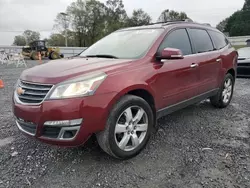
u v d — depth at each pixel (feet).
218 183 7.99
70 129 8.19
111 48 12.49
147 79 10.05
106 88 8.63
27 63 67.51
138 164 9.33
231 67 16.93
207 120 14.42
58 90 8.24
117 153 9.21
